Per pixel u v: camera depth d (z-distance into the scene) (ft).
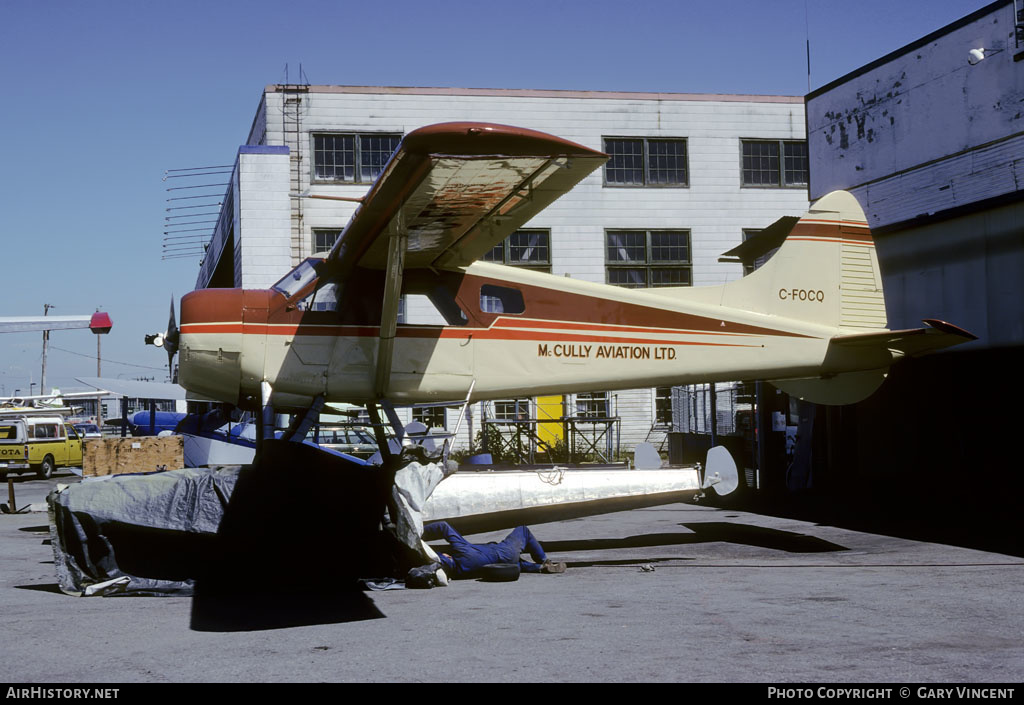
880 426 43.83
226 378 25.02
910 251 39.83
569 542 29.66
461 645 14.39
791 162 74.49
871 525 32.12
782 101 74.38
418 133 17.69
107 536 20.11
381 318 24.44
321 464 21.31
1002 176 34.88
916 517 33.88
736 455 49.29
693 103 73.20
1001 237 35.04
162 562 20.30
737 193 73.46
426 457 21.67
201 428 38.96
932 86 38.47
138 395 37.96
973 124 36.40
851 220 31.81
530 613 17.08
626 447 69.77
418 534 20.40
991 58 35.45
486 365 26.61
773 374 29.86
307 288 25.32
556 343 27.37
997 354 35.40
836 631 15.16
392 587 20.38
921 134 39.14
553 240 71.10
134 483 20.56
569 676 12.40
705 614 16.79
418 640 14.80
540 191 21.25
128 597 19.39
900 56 40.27
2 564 24.56
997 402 36.60
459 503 25.35
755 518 35.81
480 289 26.86
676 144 73.10
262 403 24.38
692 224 72.79
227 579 20.30
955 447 39.17
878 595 18.63
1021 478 35.68
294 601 18.78
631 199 72.13
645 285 72.13
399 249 22.09
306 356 25.05
